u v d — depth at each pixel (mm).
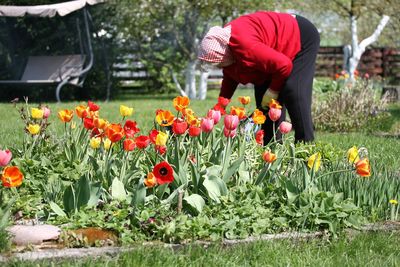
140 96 34812
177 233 6371
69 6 26562
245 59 9016
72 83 27828
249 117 9469
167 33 32188
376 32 35406
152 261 5805
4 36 30156
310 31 9656
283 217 7031
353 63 35188
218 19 31969
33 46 30641
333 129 18219
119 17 30641
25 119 9898
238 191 7508
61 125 16156
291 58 9562
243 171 7992
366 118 18312
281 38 9375
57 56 29969
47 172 8453
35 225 6449
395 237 6918
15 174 6281
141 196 6961
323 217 6961
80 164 8570
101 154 8469
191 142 7953
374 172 8156
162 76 35594
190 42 31406
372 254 6355
